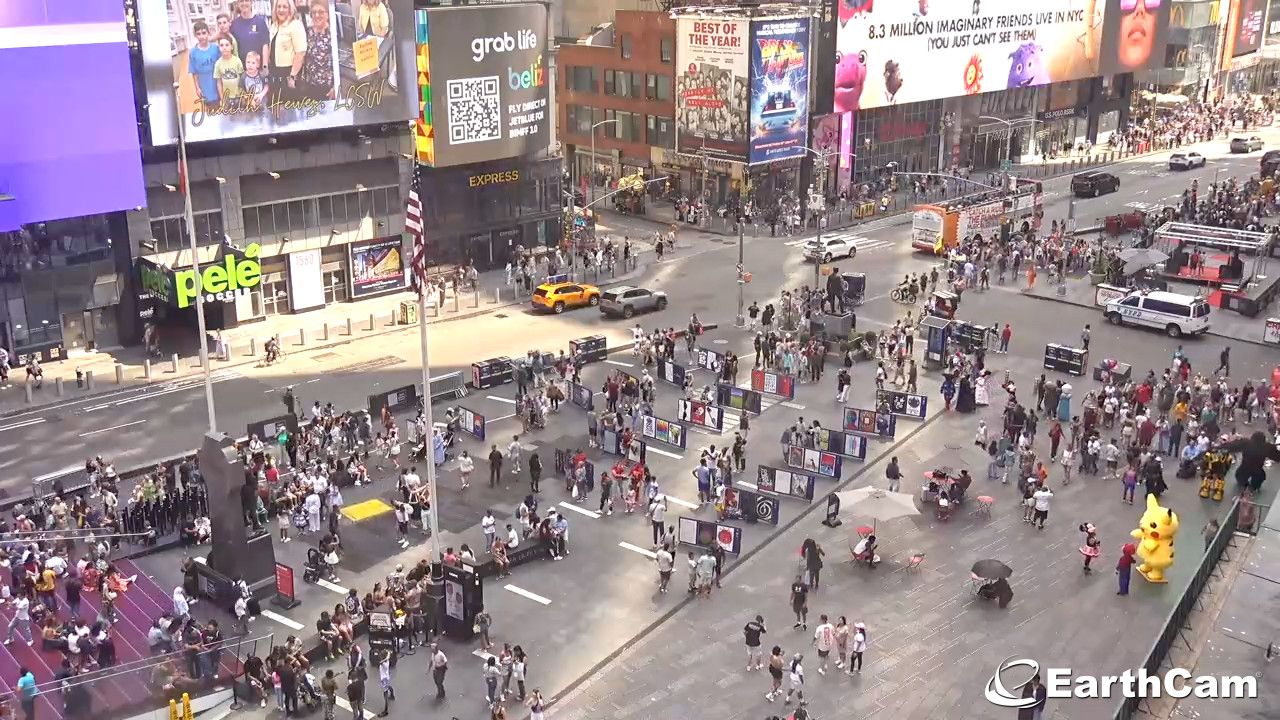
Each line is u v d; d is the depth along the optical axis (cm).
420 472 4838
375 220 7419
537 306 7219
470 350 6450
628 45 10212
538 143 8125
